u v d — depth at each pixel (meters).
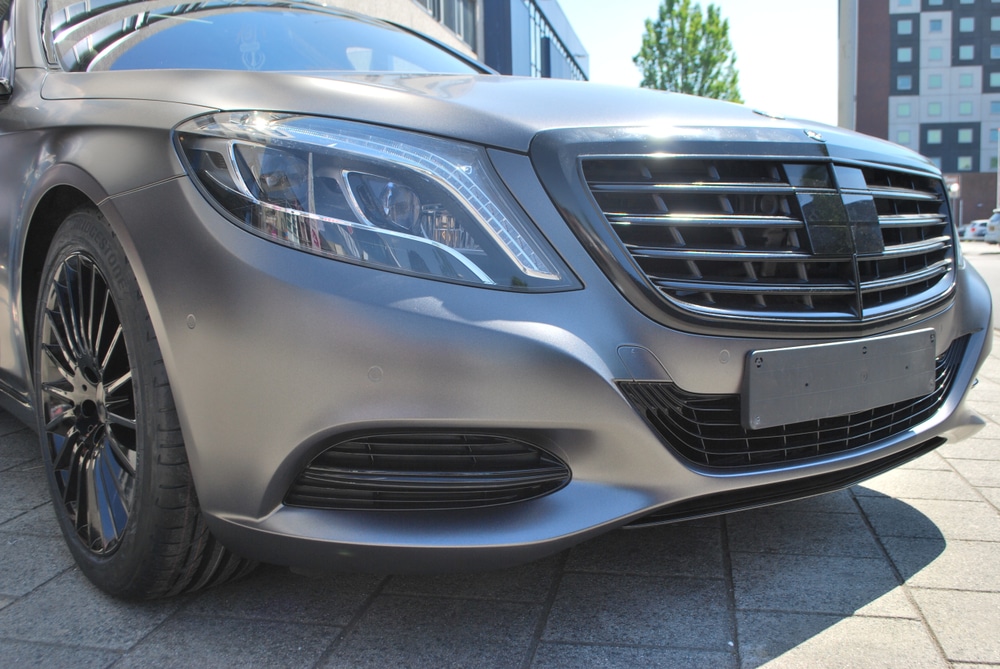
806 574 1.85
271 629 1.62
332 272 1.40
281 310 1.39
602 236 1.49
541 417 1.40
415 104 1.58
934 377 1.95
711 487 1.57
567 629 1.62
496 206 1.46
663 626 1.63
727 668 1.48
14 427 3.14
